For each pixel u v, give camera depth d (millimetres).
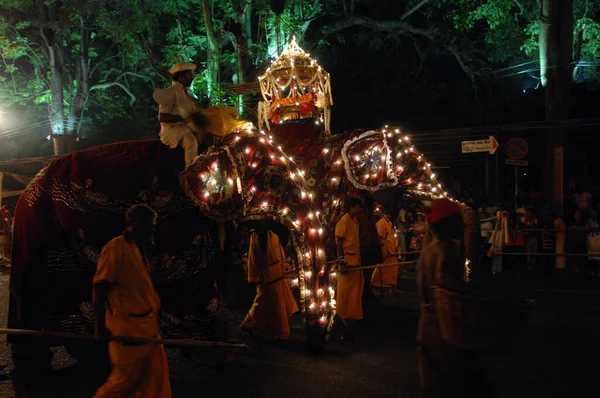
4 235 17469
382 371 6156
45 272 6438
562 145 15789
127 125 25984
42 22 21688
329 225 9023
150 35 20219
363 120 23984
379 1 21891
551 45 15789
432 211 3951
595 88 18703
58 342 6395
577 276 13211
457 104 23844
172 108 6684
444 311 3625
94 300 4348
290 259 9367
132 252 4535
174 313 6402
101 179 6613
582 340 7266
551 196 15766
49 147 25438
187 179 6488
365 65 25156
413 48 25469
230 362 6543
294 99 8961
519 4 18219
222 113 7074
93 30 24578
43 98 23047
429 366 3820
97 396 4395
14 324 6426
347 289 8242
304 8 18719
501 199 17141
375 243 9531
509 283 12172
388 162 9055
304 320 6965
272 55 17672
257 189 6918
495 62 22156
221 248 6750
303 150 8961
